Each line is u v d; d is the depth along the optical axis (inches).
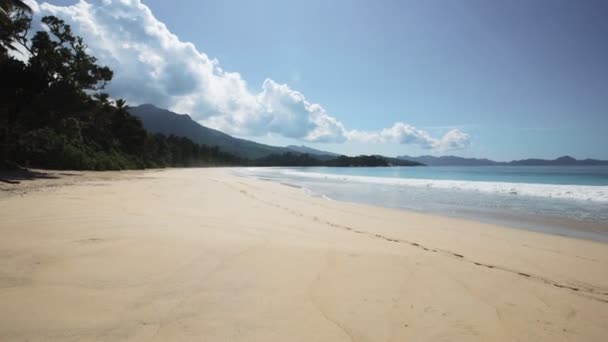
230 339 87.0
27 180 561.3
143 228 208.8
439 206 505.4
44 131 940.6
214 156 5152.6
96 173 938.1
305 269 151.0
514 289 142.6
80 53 806.5
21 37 761.0
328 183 1075.3
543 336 101.9
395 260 176.6
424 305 119.1
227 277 133.1
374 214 395.5
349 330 96.8
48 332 84.6
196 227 227.9
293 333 92.7
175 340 84.7
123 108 2048.5
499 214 425.4
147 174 1148.5
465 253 208.7
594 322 113.4
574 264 191.2
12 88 689.0
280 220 300.5
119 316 95.5
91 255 147.9
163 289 116.9
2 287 109.7
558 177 1368.1
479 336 98.5
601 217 398.9
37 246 156.6
